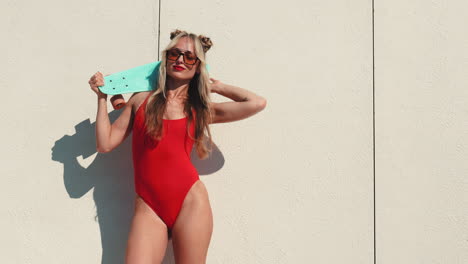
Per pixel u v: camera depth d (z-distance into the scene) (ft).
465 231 8.27
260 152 8.39
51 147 8.30
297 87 8.60
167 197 7.00
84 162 8.26
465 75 8.66
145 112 7.15
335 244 8.19
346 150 8.45
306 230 8.21
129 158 8.27
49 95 8.43
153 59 8.57
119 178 8.22
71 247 8.03
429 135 8.51
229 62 8.62
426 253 8.21
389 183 8.38
